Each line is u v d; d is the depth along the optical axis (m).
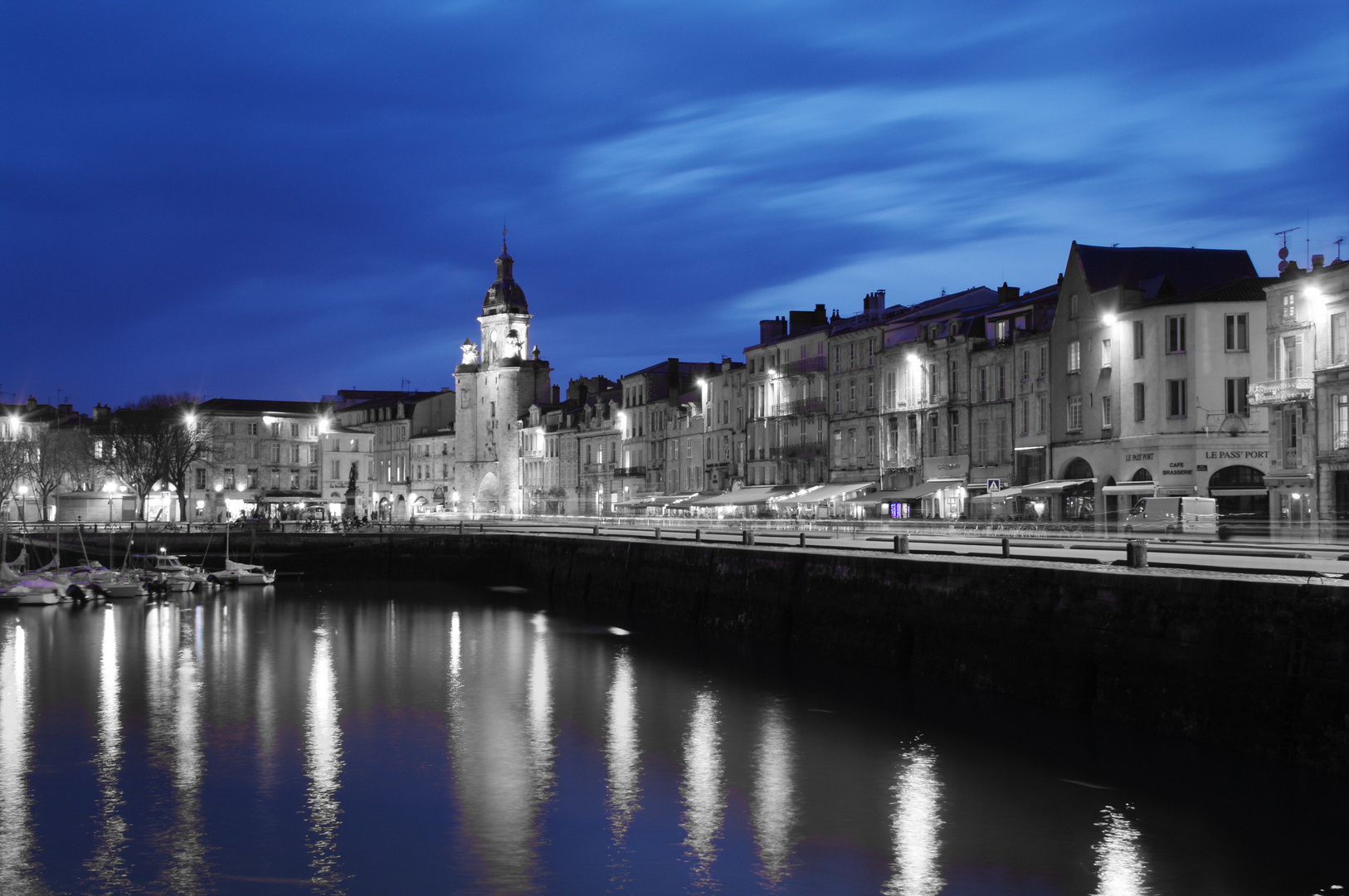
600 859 27.81
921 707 40.59
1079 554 46.69
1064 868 26.33
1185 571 35.19
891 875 26.34
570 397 159.00
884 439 93.06
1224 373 65.81
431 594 92.31
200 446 131.25
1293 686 29.36
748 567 58.69
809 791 32.25
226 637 65.44
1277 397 60.59
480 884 26.38
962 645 42.12
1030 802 30.44
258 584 100.44
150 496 146.25
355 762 36.44
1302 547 46.75
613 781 33.94
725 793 32.38
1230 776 30.50
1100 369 71.56
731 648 56.12
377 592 94.00
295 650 60.09
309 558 107.06
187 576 95.69
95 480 147.75
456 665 54.38
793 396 105.88
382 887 26.31
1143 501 60.38
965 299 94.69
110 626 70.81
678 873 26.84
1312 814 28.47
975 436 83.56
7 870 27.36
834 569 50.78
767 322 114.50
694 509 112.81
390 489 179.12
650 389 131.88
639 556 73.88
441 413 177.88
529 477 160.50
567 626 68.81
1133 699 34.25
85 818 31.00
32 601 82.50
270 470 157.50
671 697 45.19
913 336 90.81
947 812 30.09
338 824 30.48
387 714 43.16
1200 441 65.75
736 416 114.88
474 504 166.62
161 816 31.16
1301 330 59.91
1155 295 71.88
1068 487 70.75
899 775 33.34
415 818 30.89
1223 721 31.27
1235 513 65.19
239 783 34.09
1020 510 77.44
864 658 47.81
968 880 25.89
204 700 46.09
